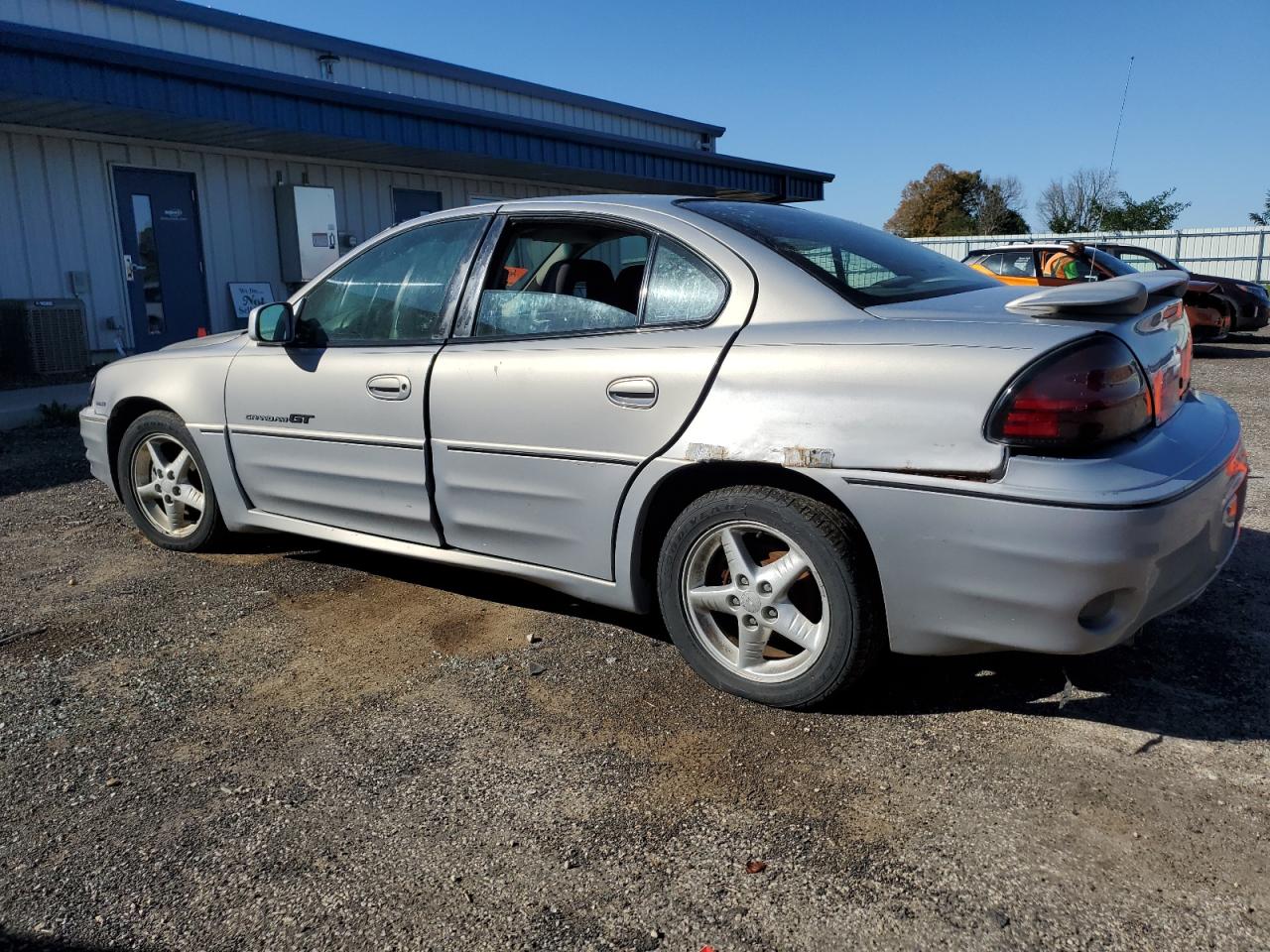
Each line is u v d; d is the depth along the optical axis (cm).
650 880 226
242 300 1216
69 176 1039
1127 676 324
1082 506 243
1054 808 250
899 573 273
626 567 328
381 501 388
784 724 297
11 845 243
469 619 387
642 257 336
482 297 366
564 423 330
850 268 321
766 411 288
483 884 226
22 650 360
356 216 1354
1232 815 245
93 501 579
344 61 1379
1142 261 1486
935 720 298
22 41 796
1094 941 203
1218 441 290
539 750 284
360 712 309
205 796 263
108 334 1083
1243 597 390
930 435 262
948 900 216
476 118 1217
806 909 215
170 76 910
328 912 217
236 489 439
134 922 214
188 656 353
